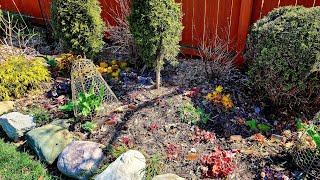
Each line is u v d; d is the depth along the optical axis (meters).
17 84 3.52
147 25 3.08
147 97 3.41
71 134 3.03
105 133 3.02
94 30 3.70
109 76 3.77
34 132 2.97
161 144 2.88
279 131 2.97
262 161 2.69
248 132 2.98
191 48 4.08
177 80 3.69
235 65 3.87
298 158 2.59
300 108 3.08
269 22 3.00
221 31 3.87
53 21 3.73
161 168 2.65
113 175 2.47
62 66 3.84
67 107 3.21
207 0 3.77
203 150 2.82
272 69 2.83
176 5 3.13
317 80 2.76
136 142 2.91
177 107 3.24
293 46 2.68
